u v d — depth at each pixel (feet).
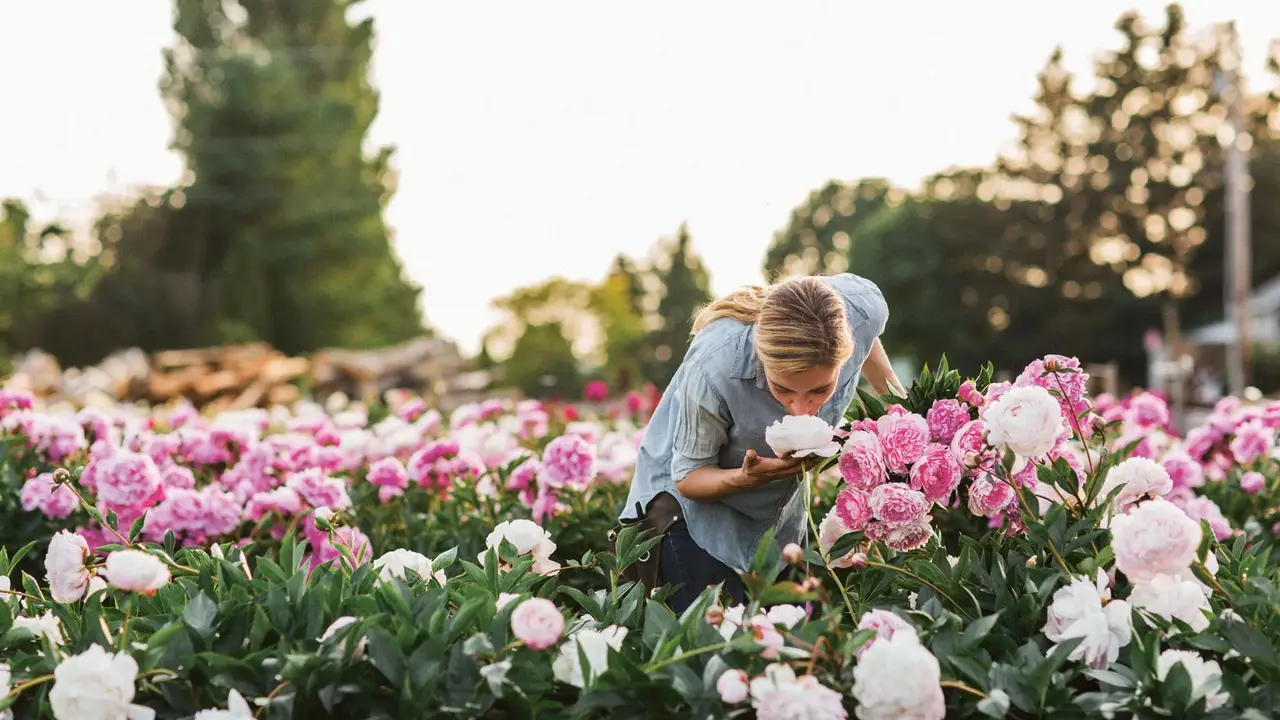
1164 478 9.07
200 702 7.23
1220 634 7.66
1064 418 9.38
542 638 6.89
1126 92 159.22
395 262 162.40
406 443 17.16
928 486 8.84
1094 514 9.05
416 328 164.45
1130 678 7.29
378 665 7.06
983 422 8.98
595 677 7.16
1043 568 8.60
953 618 7.77
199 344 140.15
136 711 6.86
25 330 137.18
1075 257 157.48
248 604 7.74
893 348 161.68
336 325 147.64
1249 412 15.88
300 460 15.64
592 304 199.62
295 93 144.56
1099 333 153.07
